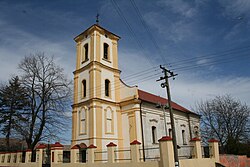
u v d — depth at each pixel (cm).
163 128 3038
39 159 2195
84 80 2834
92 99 2578
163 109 2825
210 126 4047
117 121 2738
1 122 3294
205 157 2005
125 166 1634
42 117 2712
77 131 2686
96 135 2455
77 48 3105
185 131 3669
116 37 3170
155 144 2762
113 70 2953
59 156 2156
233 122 3903
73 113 2808
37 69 2833
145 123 2720
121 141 2678
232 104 4009
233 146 3362
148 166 1498
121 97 2869
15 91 3356
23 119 2889
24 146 3453
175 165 1519
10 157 2683
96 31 2889
